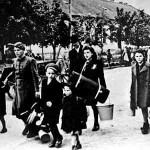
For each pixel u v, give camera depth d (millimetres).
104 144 5809
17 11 30406
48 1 40531
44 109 5906
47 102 5832
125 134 6449
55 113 5871
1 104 7074
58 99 5898
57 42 23703
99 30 39875
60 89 5926
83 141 6074
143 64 6426
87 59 6629
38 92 6629
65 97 5762
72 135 5613
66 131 5742
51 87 5895
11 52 32312
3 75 7074
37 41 30359
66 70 11258
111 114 6301
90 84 6422
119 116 8258
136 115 8336
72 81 6484
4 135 6895
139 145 5637
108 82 17734
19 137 6699
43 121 5938
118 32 47750
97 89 6422
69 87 5703
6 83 6938
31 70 6719
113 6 74750
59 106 5902
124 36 48031
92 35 38562
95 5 65125
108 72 25250
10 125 7875
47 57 37094
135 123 7426
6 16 30156
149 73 6418
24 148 5852
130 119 7879
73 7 56844
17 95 6715
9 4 29922
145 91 6387
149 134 6395
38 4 29484
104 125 7340
